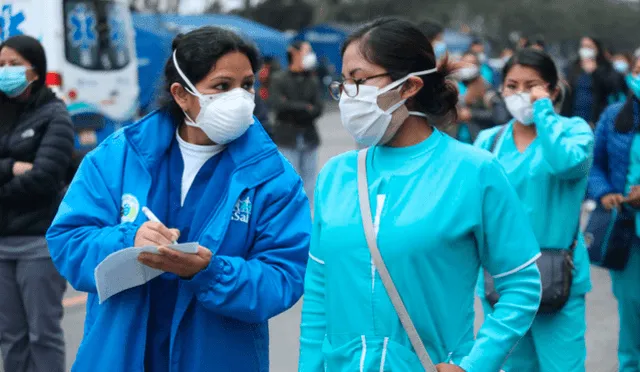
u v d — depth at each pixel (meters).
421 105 2.53
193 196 2.83
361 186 2.49
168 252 2.53
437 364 2.42
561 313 3.97
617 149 4.77
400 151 2.52
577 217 4.04
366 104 2.47
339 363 2.49
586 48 10.61
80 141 10.93
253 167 2.82
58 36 10.51
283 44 25.75
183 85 2.78
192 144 2.86
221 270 2.64
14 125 4.37
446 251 2.40
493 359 2.42
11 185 4.25
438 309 2.41
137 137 2.84
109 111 11.45
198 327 2.73
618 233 4.78
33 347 4.46
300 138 9.62
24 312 4.48
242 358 2.81
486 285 3.93
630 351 4.94
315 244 2.60
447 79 2.56
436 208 2.39
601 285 7.77
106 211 2.78
